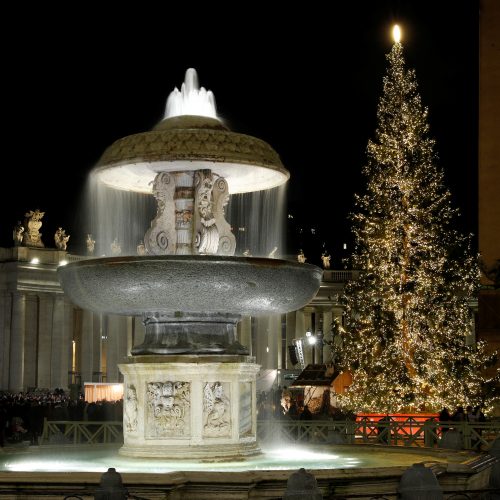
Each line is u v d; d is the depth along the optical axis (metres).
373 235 29.56
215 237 11.45
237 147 10.92
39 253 60.31
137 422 10.97
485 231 31.80
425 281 28.77
